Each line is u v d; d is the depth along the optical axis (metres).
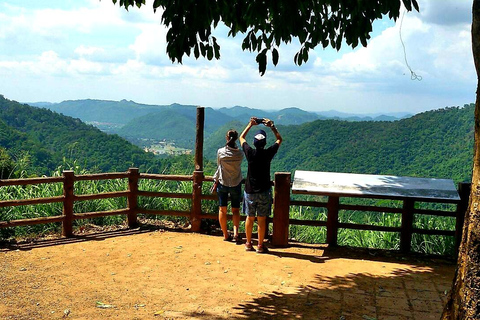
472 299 2.77
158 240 6.94
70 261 5.81
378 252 6.58
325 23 5.60
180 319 4.06
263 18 4.52
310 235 7.88
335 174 7.11
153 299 4.56
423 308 4.50
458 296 2.89
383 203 9.51
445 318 3.01
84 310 4.22
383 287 5.11
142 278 5.22
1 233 6.76
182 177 7.43
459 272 2.95
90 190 8.27
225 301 4.55
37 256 6.00
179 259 6.00
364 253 6.55
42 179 6.66
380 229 6.69
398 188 6.50
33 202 6.62
